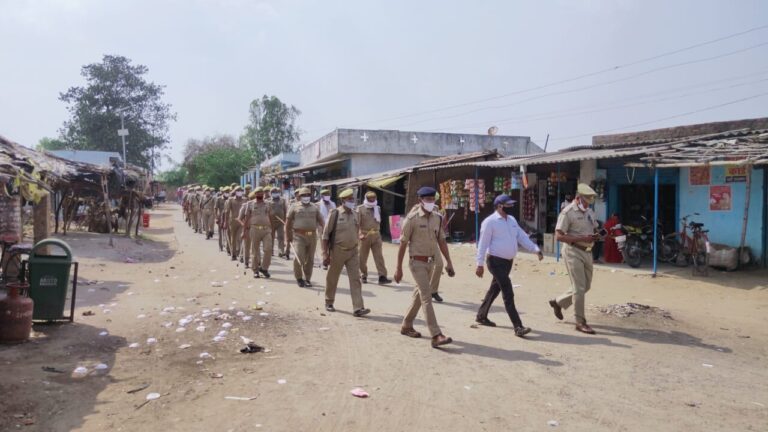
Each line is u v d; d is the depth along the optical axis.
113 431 4.26
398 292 10.67
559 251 15.03
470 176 20.30
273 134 61.25
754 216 13.13
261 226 12.21
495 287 7.80
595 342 7.04
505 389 5.28
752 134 14.35
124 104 64.50
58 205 20.45
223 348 6.51
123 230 24.50
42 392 4.95
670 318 8.48
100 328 7.27
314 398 5.00
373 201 11.69
